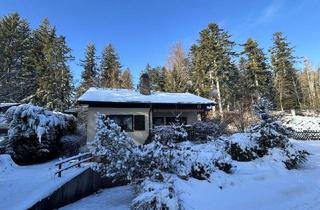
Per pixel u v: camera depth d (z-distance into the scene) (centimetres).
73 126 2266
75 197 1148
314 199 970
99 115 1021
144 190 836
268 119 1471
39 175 1289
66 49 4272
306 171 1307
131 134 2130
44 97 3725
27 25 4353
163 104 2205
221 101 4359
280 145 1409
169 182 871
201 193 891
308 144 2256
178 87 4150
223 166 1097
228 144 1370
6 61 2995
